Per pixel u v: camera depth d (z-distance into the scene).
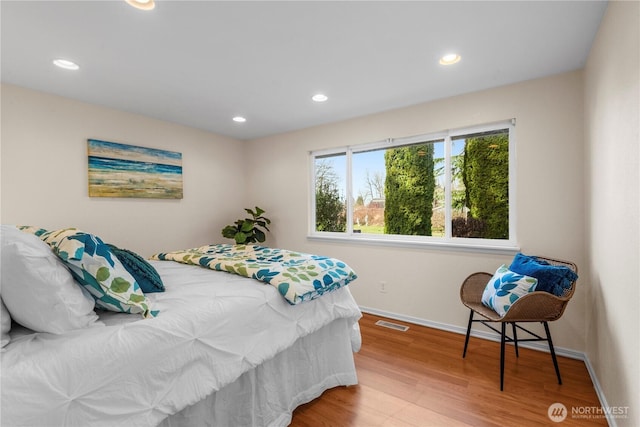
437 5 1.53
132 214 3.19
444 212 2.98
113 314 1.25
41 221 2.58
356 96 2.77
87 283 1.16
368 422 1.65
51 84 2.44
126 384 1.02
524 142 2.46
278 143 4.11
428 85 2.54
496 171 2.70
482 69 2.25
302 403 1.78
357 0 1.49
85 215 2.84
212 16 1.60
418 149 3.14
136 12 1.56
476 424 1.63
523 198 2.47
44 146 2.59
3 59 2.03
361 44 1.90
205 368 1.25
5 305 1.02
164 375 1.12
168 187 3.48
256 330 1.47
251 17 1.62
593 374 1.99
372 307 3.35
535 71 2.28
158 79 2.37
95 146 2.88
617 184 1.47
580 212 2.26
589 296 2.14
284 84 2.49
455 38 1.84
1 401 0.80
